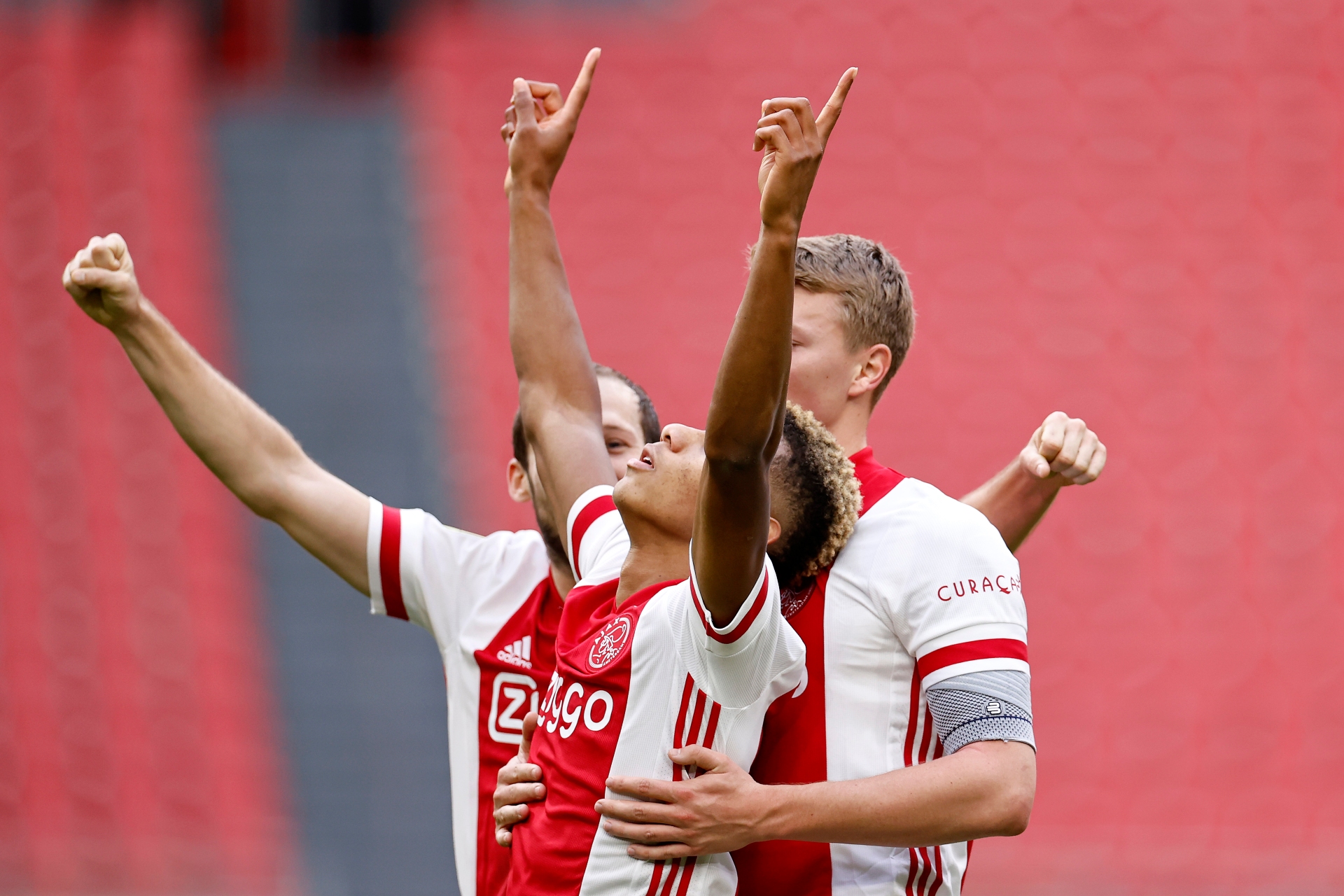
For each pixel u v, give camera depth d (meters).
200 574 27.67
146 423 29.47
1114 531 28.38
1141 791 25.14
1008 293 32.03
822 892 6.88
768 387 5.91
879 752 6.88
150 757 25.64
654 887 6.44
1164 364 30.94
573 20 36.91
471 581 9.41
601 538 8.01
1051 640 27.03
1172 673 26.62
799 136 5.95
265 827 24.61
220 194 32.81
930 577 6.90
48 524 28.36
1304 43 34.59
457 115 34.84
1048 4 35.47
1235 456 29.48
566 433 8.66
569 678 7.17
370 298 31.66
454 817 9.15
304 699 26.20
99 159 32.22
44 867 24.12
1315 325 31.33
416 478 28.78
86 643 27.00
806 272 7.95
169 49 33.47
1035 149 33.88
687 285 33.16
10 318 30.52
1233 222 32.69
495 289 32.28
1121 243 32.53
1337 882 23.48
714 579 6.16
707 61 35.84
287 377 30.25
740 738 6.57
